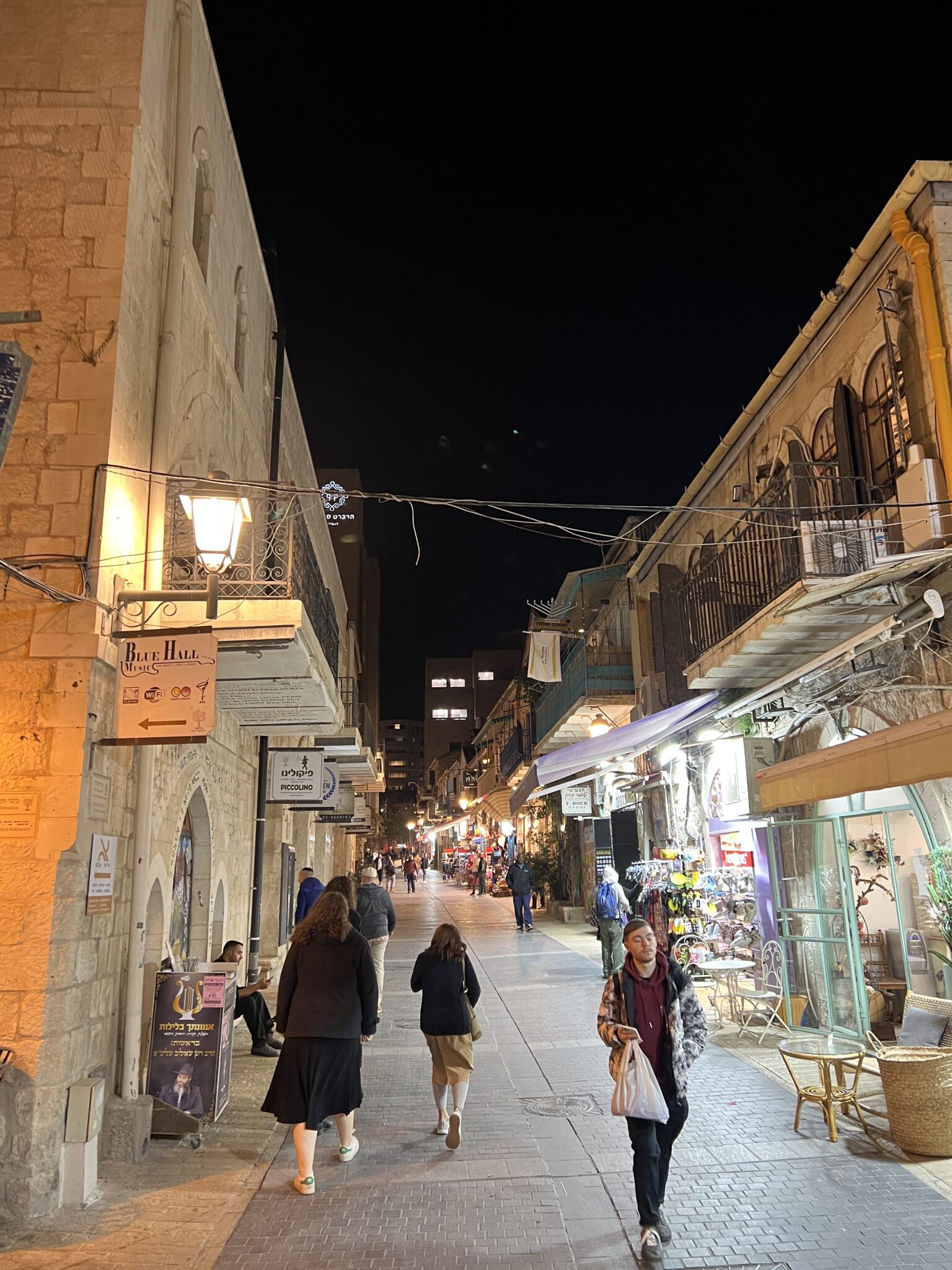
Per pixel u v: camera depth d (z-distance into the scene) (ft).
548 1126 20.84
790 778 24.50
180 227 24.91
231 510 19.72
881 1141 18.80
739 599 33.09
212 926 31.78
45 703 18.53
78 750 18.26
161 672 19.26
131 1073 20.08
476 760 160.76
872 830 30.50
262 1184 17.35
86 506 19.76
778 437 33.94
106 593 19.70
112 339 20.71
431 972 20.66
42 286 20.97
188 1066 20.44
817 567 23.97
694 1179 17.10
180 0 26.23
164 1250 14.52
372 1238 14.89
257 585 24.02
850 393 28.27
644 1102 14.38
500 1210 16.01
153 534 22.65
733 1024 30.40
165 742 18.90
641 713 51.26
